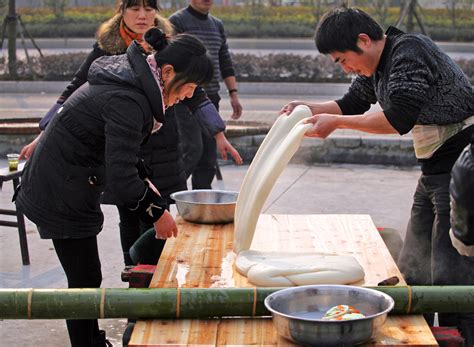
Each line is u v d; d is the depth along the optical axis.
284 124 3.52
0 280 5.32
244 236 3.40
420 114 3.44
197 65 3.13
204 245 3.59
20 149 9.59
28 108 12.95
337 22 3.37
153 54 3.15
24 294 2.78
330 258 3.21
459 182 2.38
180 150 4.64
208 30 6.91
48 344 4.32
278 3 26.98
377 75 3.45
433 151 3.54
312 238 3.74
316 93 15.45
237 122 9.62
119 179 3.11
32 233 6.48
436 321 4.52
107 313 2.78
